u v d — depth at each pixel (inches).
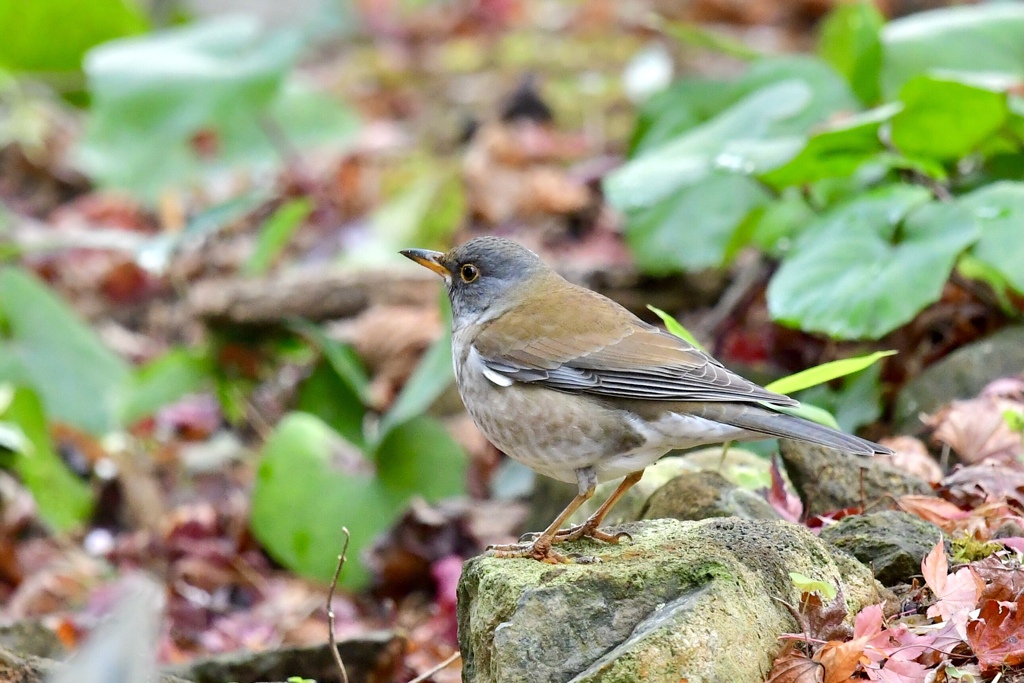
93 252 687.1
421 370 477.7
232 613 463.5
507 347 304.2
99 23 724.0
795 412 324.5
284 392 577.0
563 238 650.8
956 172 459.5
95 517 532.1
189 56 621.3
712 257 481.7
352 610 448.8
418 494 482.3
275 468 486.3
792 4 929.5
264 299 550.0
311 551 471.8
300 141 734.5
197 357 561.0
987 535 288.5
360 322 561.0
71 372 550.9
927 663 244.5
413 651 375.6
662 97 544.7
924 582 274.7
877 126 402.3
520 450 305.4
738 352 489.4
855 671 241.0
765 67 520.1
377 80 900.0
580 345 299.1
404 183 708.7
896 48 482.0
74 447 547.8
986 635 241.8
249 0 999.0
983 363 389.4
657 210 499.5
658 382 289.0
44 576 477.4
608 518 336.5
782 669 232.4
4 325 545.3
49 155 774.5
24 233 656.4
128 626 190.5
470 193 684.7
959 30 485.1
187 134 597.3
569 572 251.8
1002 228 386.9
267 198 557.9
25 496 527.5
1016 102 438.3
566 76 860.0
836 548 270.1
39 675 249.9
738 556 254.1
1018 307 418.9
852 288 384.5
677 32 524.1
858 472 327.0
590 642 242.2
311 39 991.6
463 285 332.5
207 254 677.3
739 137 450.9
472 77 886.4
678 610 235.5
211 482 542.3
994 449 333.4
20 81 756.0
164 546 495.5
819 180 437.4
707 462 349.1
